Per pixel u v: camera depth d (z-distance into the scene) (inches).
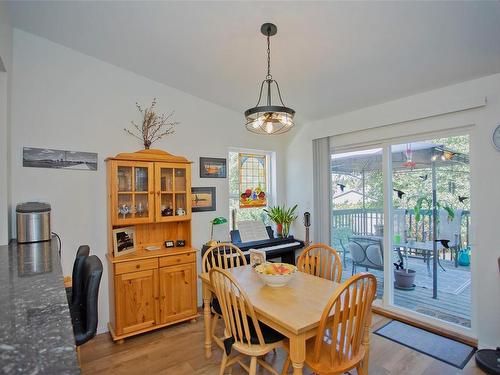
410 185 119.2
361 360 67.2
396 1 68.5
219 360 92.2
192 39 93.1
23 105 98.0
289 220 157.1
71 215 106.4
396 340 102.3
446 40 80.2
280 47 91.8
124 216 108.3
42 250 77.0
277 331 70.3
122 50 103.9
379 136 124.8
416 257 119.0
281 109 71.7
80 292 67.1
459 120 100.7
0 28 75.5
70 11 84.5
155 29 89.7
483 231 95.0
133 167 109.0
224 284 71.1
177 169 120.6
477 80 95.6
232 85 123.7
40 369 24.8
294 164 163.6
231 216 152.8
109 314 112.0
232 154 155.5
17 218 85.8
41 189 101.0
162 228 124.4
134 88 120.2
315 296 74.9
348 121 134.4
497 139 91.6
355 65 97.9
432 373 84.0
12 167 95.7
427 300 115.6
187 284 115.9
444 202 109.2
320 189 145.6
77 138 107.9
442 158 108.8
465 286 105.2
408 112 112.9
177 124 131.3
